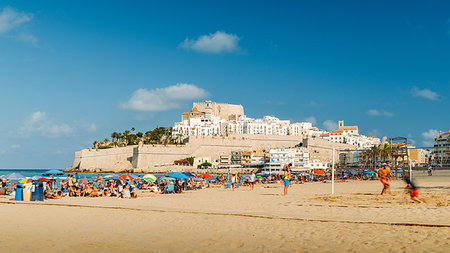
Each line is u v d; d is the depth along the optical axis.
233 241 9.70
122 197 28.23
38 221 13.82
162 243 9.56
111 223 13.18
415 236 9.55
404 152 61.91
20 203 20.97
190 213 15.66
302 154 160.12
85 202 22.02
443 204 17.14
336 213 14.81
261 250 8.61
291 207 17.94
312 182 65.25
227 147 188.75
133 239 10.12
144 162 169.00
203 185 48.12
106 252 8.55
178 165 170.25
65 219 14.32
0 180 33.69
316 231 10.73
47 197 26.38
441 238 9.20
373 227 11.07
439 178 53.31
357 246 8.68
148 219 14.10
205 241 9.77
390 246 8.55
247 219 13.55
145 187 42.59
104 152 186.75
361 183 52.00
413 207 16.20
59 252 8.52
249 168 173.12
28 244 9.43
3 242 9.69
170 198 27.38
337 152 170.38
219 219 13.75
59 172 36.78
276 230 11.12
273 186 48.97
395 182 48.06
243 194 31.27
